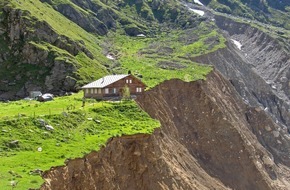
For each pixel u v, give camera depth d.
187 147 101.94
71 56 123.38
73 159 53.78
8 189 42.25
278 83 185.62
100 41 168.50
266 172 118.81
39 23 126.50
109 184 59.84
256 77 173.50
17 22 125.50
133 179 67.69
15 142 54.78
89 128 68.06
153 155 71.50
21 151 53.94
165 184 72.75
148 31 197.50
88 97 95.31
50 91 112.94
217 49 165.75
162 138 81.44
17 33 124.62
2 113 73.00
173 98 108.50
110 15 197.00
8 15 127.31
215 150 108.06
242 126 127.25
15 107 82.38
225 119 113.69
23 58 121.12
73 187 52.66
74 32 152.62
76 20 172.25
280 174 126.88
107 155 62.66
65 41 128.12
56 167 50.22
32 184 44.53
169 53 161.88
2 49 122.56
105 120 73.62
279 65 191.50
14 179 44.75
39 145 56.38
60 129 63.72
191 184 83.25
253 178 110.50
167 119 98.81
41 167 49.06
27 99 100.69
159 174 72.19
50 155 53.53
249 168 111.19
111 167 62.81
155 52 162.75
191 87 113.62
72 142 60.22
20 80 116.38
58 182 49.28
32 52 120.50
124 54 157.62
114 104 82.69
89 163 56.91
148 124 77.19
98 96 94.00
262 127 139.75
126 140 68.38
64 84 113.69
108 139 63.97
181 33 195.50
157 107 98.38
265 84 173.50
